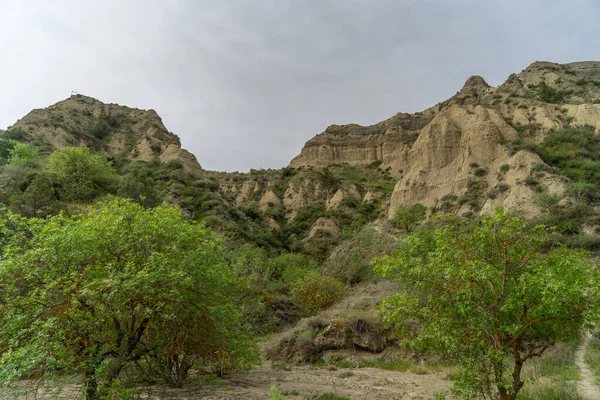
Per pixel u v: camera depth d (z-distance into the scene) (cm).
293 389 1003
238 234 4153
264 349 1761
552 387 785
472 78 9012
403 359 1491
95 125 7419
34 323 598
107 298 621
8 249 671
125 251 743
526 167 4306
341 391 1004
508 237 600
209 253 874
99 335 661
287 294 2789
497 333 584
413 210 4884
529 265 629
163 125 8406
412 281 682
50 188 3209
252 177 8662
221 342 877
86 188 3766
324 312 2092
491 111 5509
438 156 5422
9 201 2861
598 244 2917
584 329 618
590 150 4575
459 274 603
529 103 5769
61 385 622
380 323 1666
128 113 8488
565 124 5172
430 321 653
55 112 6956
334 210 6650
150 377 943
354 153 9038
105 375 660
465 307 600
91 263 718
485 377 601
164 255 729
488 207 4131
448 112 5941
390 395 951
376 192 6975
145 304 718
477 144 5081
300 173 8119
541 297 564
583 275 559
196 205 4412
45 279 654
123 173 4981
